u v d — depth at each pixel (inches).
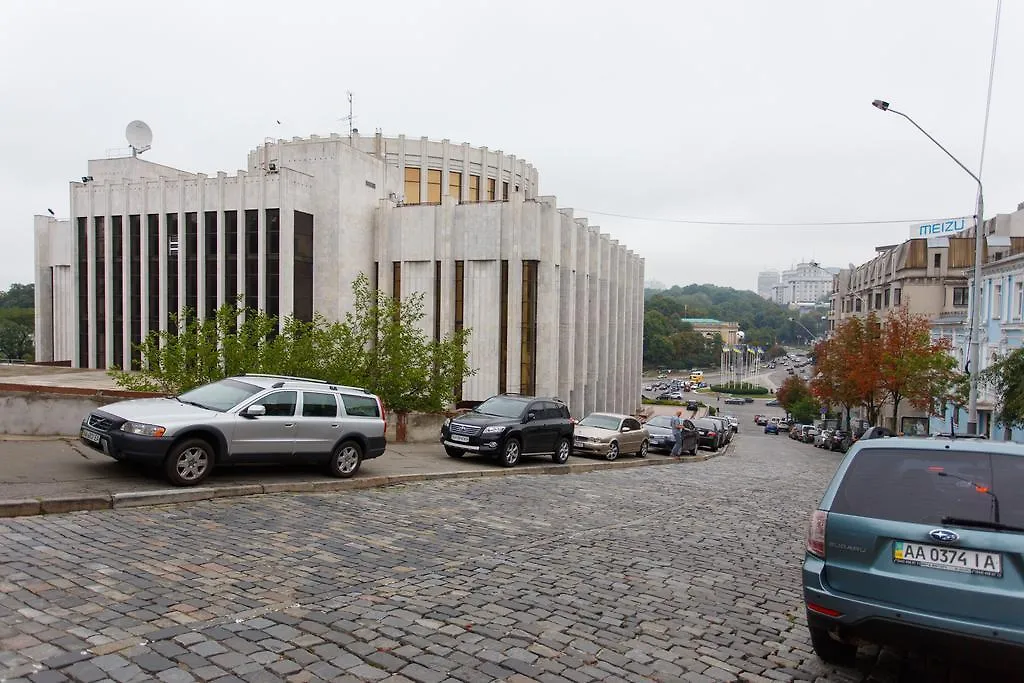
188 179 1641.2
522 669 199.9
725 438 1662.2
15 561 268.5
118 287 1742.1
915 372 1519.4
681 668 208.8
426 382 868.6
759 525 466.9
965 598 182.4
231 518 370.6
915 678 211.3
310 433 486.3
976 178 989.2
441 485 551.5
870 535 197.2
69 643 196.7
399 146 2007.9
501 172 2209.6
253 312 744.3
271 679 182.9
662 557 349.7
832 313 3479.3
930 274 2240.4
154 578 259.9
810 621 207.3
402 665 197.2
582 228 1817.2
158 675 180.7
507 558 326.3
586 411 1934.1
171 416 423.5
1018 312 1291.8
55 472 428.1
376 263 1675.7
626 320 2405.3
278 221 1536.7
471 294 1595.7
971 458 200.5
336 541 336.5
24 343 3184.1
